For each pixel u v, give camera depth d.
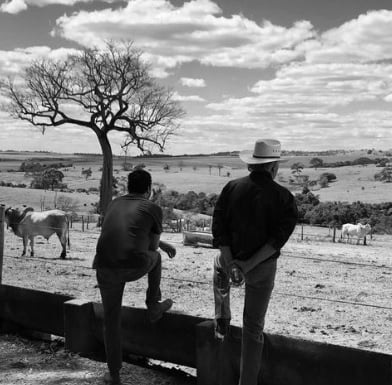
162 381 5.61
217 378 5.11
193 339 5.46
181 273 15.80
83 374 5.72
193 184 174.62
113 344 5.41
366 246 33.94
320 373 4.58
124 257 5.21
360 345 7.94
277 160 4.46
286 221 4.39
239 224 4.46
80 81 46.59
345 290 13.74
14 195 92.56
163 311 5.64
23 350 6.47
